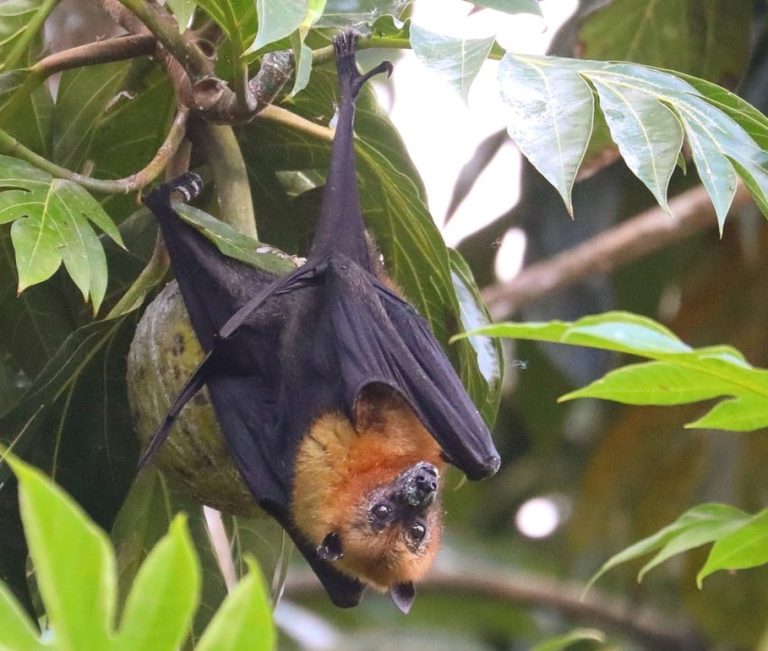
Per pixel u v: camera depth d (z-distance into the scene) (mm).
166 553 5266
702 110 6027
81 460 6148
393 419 6125
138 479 6199
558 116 5988
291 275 6102
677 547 6062
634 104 6008
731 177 5996
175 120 6121
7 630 5191
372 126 6211
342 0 6137
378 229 6230
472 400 6215
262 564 6250
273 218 6262
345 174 6133
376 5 6141
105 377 6145
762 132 6074
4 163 6039
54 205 6027
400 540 6094
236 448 6078
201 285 6090
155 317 6109
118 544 6195
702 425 5953
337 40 6113
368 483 6094
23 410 6102
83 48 6156
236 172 6141
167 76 6207
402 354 6109
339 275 6117
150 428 6105
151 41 6152
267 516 6164
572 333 5867
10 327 6219
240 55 6059
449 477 6312
